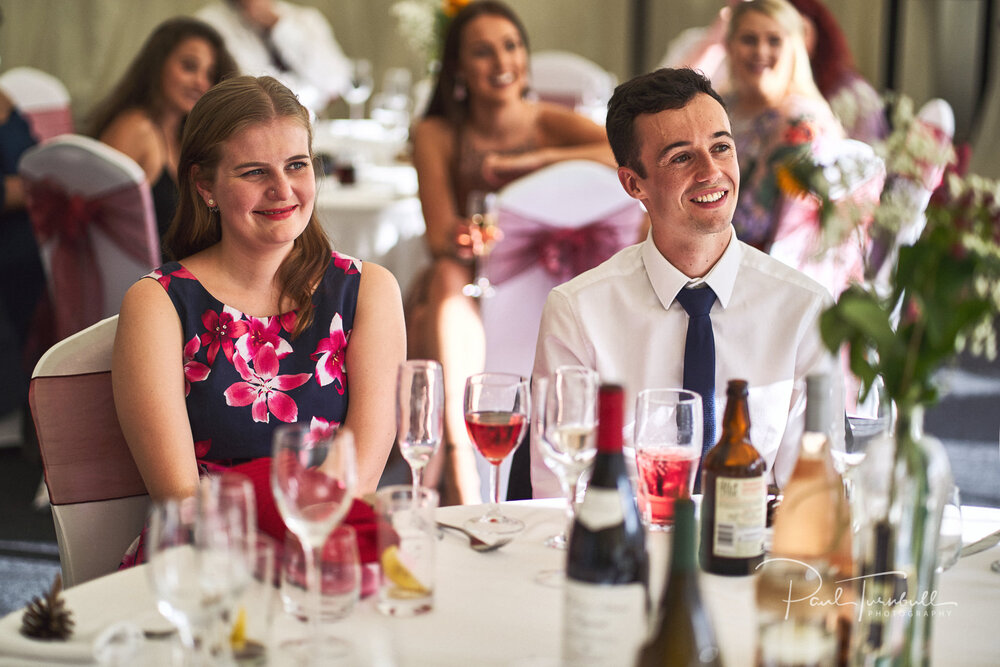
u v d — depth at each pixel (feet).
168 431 5.81
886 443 3.40
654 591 3.66
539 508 5.06
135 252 11.16
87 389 5.94
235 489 3.30
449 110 12.59
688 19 25.53
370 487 6.23
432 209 12.28
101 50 26.20
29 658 3.58
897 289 3.30
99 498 5.98
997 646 3.71
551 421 4.16
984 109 22.98
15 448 13.82
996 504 11.46
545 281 10.25
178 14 26.27
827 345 3.30
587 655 3.18
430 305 11.78
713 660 3.14
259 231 6.04
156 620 3.81
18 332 13.47
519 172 12.44
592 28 26.23
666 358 6.48
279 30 20.52
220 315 6.19
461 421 10.83
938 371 3.41
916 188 3.69
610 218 9.95
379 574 3.92
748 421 4.16
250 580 3.35
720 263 6.38
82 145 10.55
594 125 12.76
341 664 3.42
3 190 13.17
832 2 24.63
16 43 26.08
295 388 6.28
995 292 3.24
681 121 6.13
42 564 10.35
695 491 6.05
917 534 3.33
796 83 11.37
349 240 13.24
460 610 3.93
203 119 6.08
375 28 26.61
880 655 3.37
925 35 24.09
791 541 3.78
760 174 10.77
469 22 12.30
